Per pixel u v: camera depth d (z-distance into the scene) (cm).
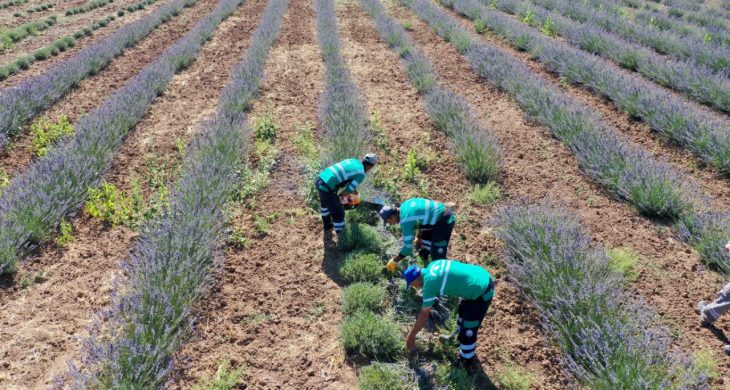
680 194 781
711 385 505
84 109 1196
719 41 1686
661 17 2078
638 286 641
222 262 673
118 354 496
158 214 765
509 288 648
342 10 2262
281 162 952
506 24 1766
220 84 1365
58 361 545
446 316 599
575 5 2166
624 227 762
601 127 1012
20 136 1054
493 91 1288
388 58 1563
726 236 675
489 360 551
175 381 523
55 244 720
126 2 2523
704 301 598
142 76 1316
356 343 554
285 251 720
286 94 1291
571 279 582
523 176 906
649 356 488
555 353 556
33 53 1592
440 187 877
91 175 871
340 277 670
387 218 616
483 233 754
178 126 1112
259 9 2361
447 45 1684
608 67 1323
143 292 582
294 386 525
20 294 633
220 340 574
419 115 1161
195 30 1823
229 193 830
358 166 701
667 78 1301
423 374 525
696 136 959
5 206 727
